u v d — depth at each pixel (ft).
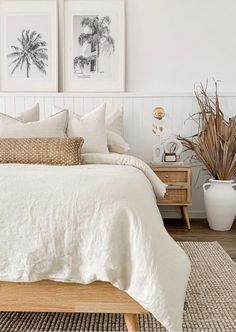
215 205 10.37
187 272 4.79
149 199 5.37
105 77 11.91
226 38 11.69
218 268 7.50
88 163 8.82
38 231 4.58
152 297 4.24
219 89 11.83
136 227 4.55
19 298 4.69
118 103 11.82
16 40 11.94
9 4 11.88
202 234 10.16
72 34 11.89
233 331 5.14
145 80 11.94
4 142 8.22
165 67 11.89
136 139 11.88
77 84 11.96
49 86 11.97
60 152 7.91
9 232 4.61
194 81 11.87
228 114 11.76
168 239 4.87
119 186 4.98
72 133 9.48
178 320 4.26
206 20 11.67
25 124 9.07
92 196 4.73
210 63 11.80
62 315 5.68
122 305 4.61
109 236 4.47
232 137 10.36
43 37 11.89
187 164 11.57
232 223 10.89
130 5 11.73
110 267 4.36
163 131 11.82
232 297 6.19
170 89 11.92
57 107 10.78
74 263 4.54
